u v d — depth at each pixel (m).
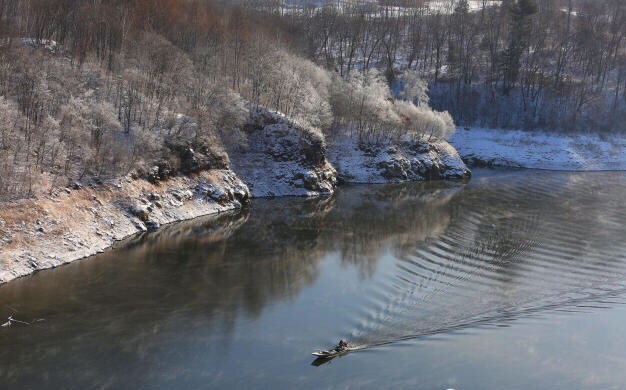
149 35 83.75
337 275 45.69
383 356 32.16
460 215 67.31
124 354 31.98
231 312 37.97
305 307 39.00
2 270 41.28
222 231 57.72
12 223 44.59
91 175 54.69
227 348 32.88
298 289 42.41
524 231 59.97
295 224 61.62
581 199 77.44
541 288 43.28
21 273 42.09
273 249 52.34
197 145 67.50
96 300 39.12
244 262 48.44
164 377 29.67
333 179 82.94
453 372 30.39
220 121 74.75
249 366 30.88
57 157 53.28
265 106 83.38
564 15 181.88
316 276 45.31
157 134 63.41
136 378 29.53
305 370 30.50
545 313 38.41
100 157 56.66
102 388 28.52
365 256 50.91
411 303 39.94
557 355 32.56
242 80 89.38
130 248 50.34
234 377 29.73
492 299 40.94
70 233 47.94
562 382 29.69
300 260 49.34
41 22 85.06
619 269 47.78
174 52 80.62
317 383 29.19
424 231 59.75
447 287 43.31
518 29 139.25
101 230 50.91
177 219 59.78
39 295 39.31
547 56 151.25
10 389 28.22
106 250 49.28
